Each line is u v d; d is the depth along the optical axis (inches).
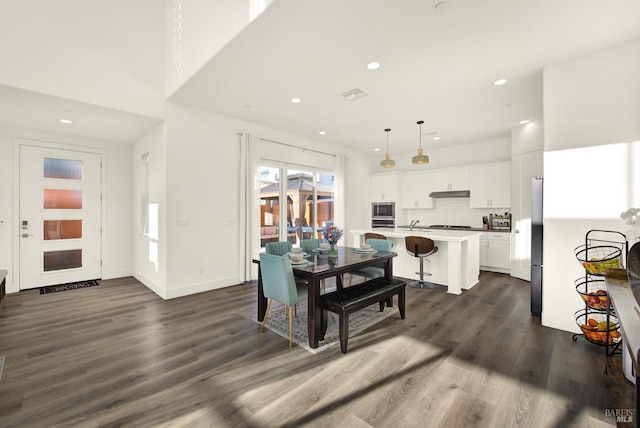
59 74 131.6
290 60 116.6
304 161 236.5
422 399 75.8
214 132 181.2
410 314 137.1
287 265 106.4
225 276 187.2
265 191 213.3
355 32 97.8
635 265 52.6
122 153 214.5
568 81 114.5
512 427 65.9
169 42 156.7
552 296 120.3
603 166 107.6
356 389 80.3
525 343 106.7
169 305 150.4
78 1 137.4
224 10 107.5
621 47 104.5
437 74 127.9
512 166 212.7
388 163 191.3
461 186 254.5
